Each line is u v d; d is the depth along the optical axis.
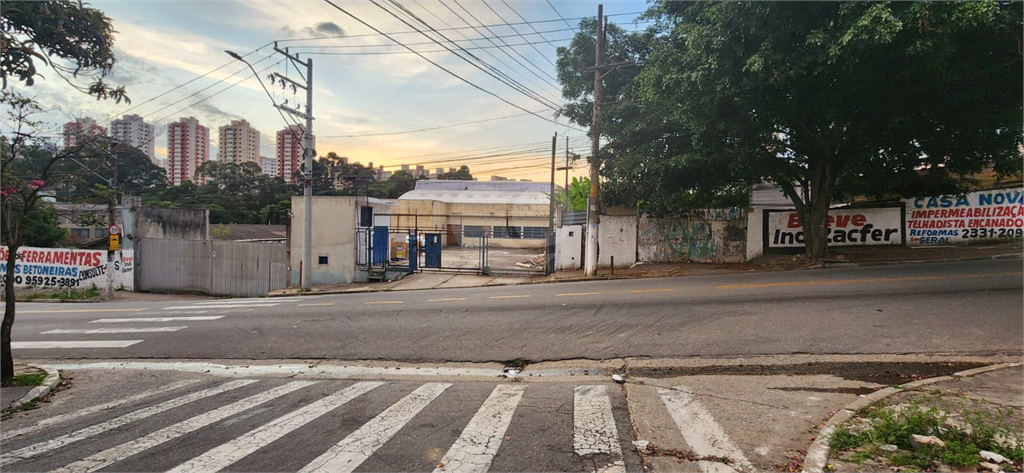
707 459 4.15
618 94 21.41
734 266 17.91
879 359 6.80
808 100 12.66
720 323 8.82
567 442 4.54
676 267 18.50
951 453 3.88
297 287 20.91
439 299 13.55
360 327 10.07
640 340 8.16
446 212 42.31
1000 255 14.80
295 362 7.96
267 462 4.21
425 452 4.38
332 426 5.06
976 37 9.12
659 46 14.53
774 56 11.04
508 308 11.30
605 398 5.78
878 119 13.20
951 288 10.35
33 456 4.44
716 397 5.68
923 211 17.77
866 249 18.02
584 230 20.30
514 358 7.70
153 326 11.20
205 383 6.87
